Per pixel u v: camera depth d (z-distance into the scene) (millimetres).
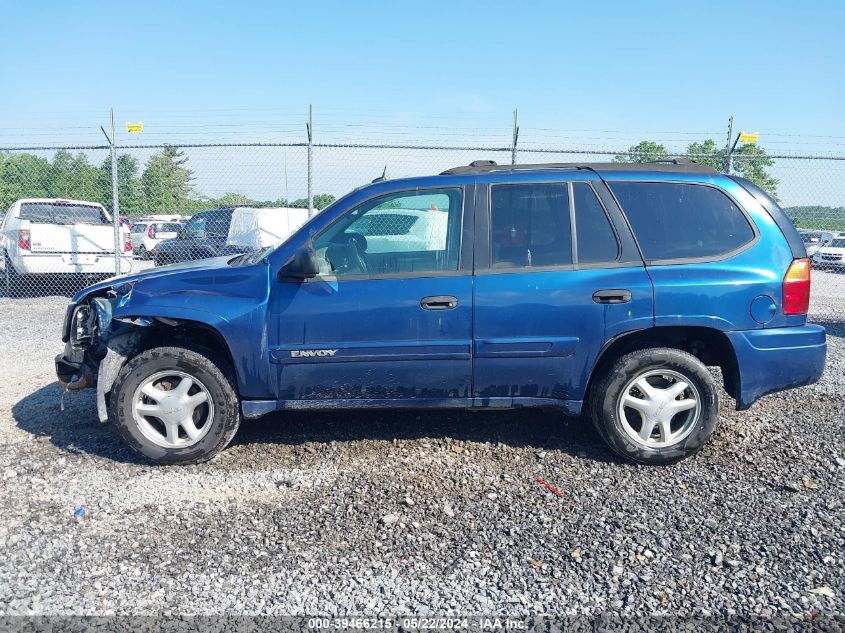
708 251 4121
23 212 12148
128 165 12227
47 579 3002
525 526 3461
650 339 4234
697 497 3768
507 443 4547
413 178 4289
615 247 4121
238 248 11516
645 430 4148
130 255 12227
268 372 4156
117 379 4188
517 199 4195
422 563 3133
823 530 3391
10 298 11625
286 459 4316
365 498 3771
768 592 2891
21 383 6062
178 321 4199
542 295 4055
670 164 4398
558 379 4156
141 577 3021
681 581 2980
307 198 10188
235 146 10172
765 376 4113
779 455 4320
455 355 4105
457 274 4102
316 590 2928
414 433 4723
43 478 4039
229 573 3055
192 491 3871
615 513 3590
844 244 17922
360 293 4090
